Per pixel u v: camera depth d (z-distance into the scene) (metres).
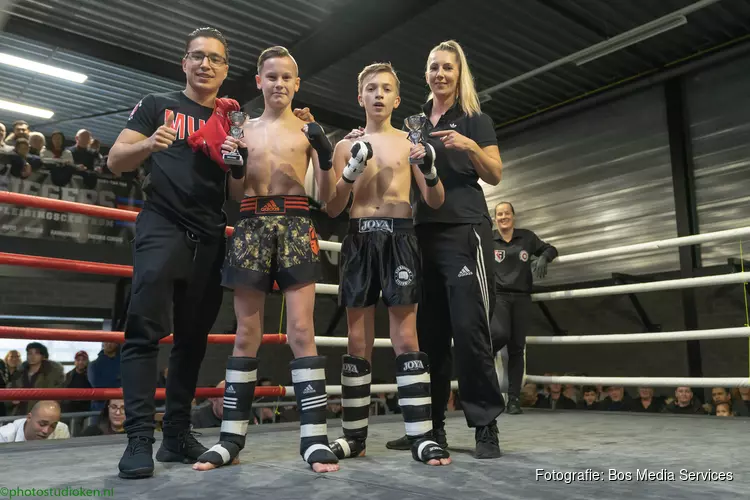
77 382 5.93
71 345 8.65
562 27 6.13
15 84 7.36
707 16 6.05
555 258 3.78
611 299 7.66
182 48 6.48
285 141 1.89
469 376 1.93
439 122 2.11
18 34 5.84
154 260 1.69
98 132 9.05
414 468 1.64
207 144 1.81
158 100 1.84
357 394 1.94
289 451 2.02
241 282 1.77
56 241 5.64
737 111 6.60
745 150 6.53
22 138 5.51
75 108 8.10
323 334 8.12
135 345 1.66
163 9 5.75
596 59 6.87
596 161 7.73
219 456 1.68
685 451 1.91
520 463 1.71
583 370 7.89
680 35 6.42
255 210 1.84
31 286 7.93
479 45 6.43
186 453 1.82
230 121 1.87
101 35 6.21
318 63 6.25
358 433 1.92
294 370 1.76
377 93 2.04
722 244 6.66
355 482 1.44
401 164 2.01
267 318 8.62
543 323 8.42
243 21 5.96
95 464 1.75
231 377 1.79
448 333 2.14
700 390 6.47
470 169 2.05
